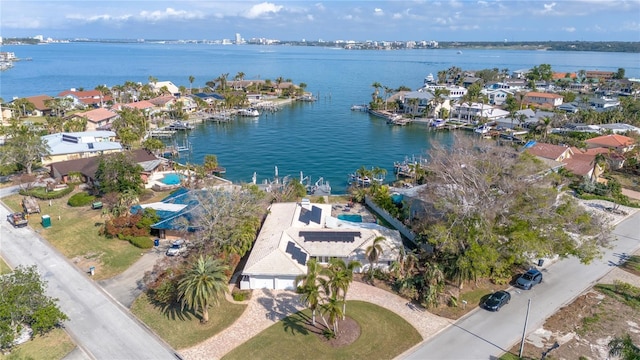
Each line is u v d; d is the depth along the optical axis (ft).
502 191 165.99
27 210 231.91
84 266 179.52
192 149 431.02
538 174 176.65
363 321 145.18
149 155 327.06
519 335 139.03
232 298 157.99
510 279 173.17
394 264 168.86
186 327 141.08
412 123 581.12
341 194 303.89
